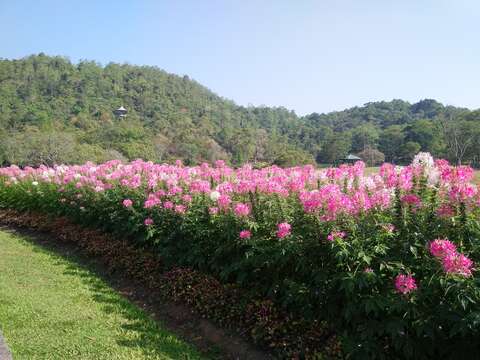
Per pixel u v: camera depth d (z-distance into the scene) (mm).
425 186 4023
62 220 9719
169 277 5805
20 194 11766
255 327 4324
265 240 4621
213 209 5414
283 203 4762
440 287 3324
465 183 3879
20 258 7840
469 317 3020
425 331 3236
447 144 36031
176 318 5168
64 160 47031
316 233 4035
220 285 5094
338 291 3842
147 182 7562
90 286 6219
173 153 55812
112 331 4590
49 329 4539
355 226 3824
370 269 3535
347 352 3592
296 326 4094
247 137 62906
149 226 6480
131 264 6586
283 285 4375
